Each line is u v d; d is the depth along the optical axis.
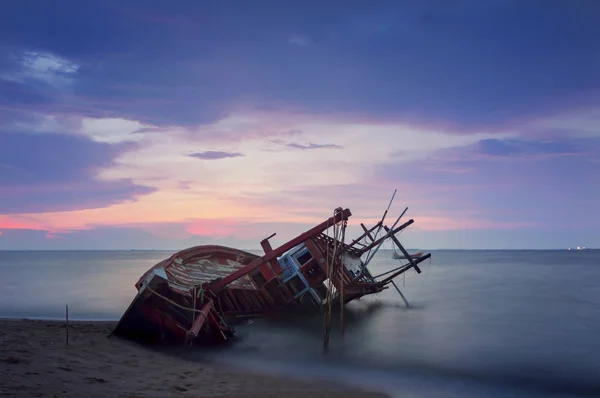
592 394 15.14
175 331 17.97
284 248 20.72
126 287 51.31
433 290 52.16
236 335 20.45
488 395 14.73
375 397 13.42
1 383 10.16
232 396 11.63
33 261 167.12
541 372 17.59
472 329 27.03
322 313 24.80
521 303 39.75
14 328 18.11
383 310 35.41
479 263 144.38
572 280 67.75
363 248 32.19
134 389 11.18
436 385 15.62
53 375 11.38
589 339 24.20
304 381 14.76
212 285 20.03
